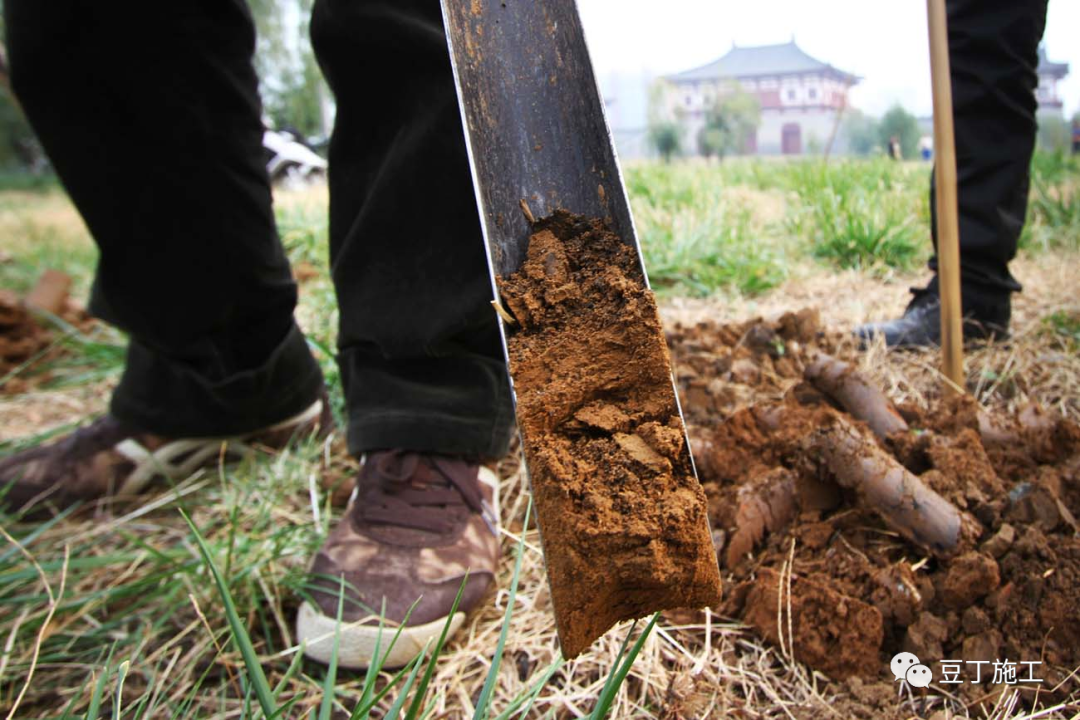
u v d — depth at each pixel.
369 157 1.27
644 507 0.76
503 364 1.42
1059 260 2.60
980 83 1.82
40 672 1.23
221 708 1.08
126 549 1.56
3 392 2.61
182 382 1.69
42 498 1.71
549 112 0.99
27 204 8.55
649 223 3.27
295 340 1.81
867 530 1.23
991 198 1.89
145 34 1.29
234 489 1.75
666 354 0.83
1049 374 1.85
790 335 2.01
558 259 0.93
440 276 1.24
